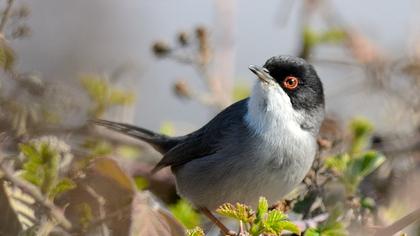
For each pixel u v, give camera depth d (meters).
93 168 7.32
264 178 10.45
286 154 10.41
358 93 12.26
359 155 9.57
